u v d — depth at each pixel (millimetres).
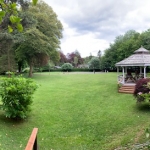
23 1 18875
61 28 33312
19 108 7820
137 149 4977
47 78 28172
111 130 7418
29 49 25969
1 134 6344
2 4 1725
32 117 8852
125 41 46250
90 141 6559
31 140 2768
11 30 2043
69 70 52531
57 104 11641
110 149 5723
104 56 49906
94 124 8180
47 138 6789
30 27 21672
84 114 9695
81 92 15727
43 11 30406
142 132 6488
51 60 34406
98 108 10781
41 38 25953
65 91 16234
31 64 29250
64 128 7793
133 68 30141
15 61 28766
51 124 8195
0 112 8812
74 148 6039
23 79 8125
